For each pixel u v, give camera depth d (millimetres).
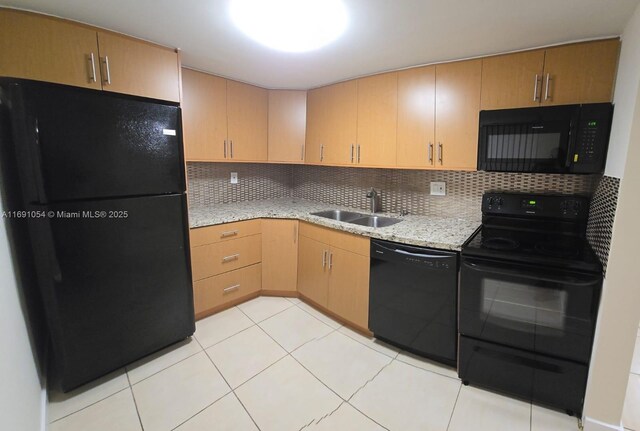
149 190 1827
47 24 1498
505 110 1730
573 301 1449
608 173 1463
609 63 1535
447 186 2408
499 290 1618
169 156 1897
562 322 1489
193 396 1677
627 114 1270
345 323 2424
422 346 1945
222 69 2340
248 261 2697
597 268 1393
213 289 2475
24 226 1621
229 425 1497
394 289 2012
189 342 2160
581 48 1591
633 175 1227
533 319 1556
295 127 2920
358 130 2475
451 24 1502
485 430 1475
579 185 1904
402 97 2201
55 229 1511
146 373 1849
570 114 1557
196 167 2881
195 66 2281
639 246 1252
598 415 1412
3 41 1416
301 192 3557
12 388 1121
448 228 2121
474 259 1674
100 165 1623
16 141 1405
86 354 1673
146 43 1806
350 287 2279
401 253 1932
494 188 2205
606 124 1489
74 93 1510
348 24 1523
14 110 1379
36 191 1444
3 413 996
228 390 1724
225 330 2312
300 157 2953
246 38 1745
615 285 1311
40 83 1413
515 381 1643
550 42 1654
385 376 1846
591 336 1440
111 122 1641
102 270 1687
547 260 1486
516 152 1741
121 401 1633
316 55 1973
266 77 2531
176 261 2006
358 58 2006
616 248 1291
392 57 1976
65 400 1626
